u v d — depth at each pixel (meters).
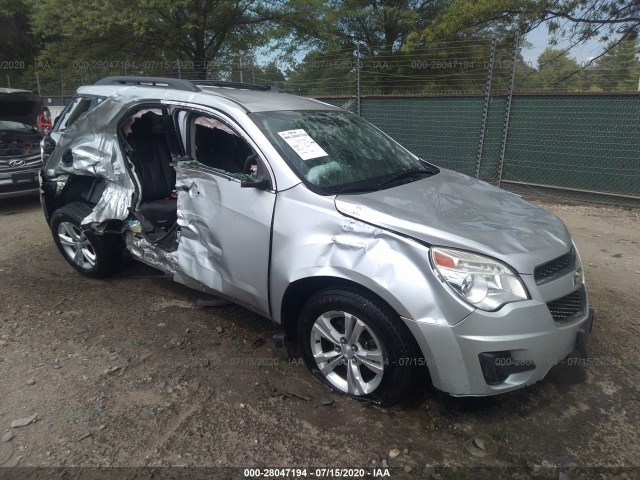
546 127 7.89
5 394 2.90
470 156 8.72
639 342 3.55
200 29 15.12
